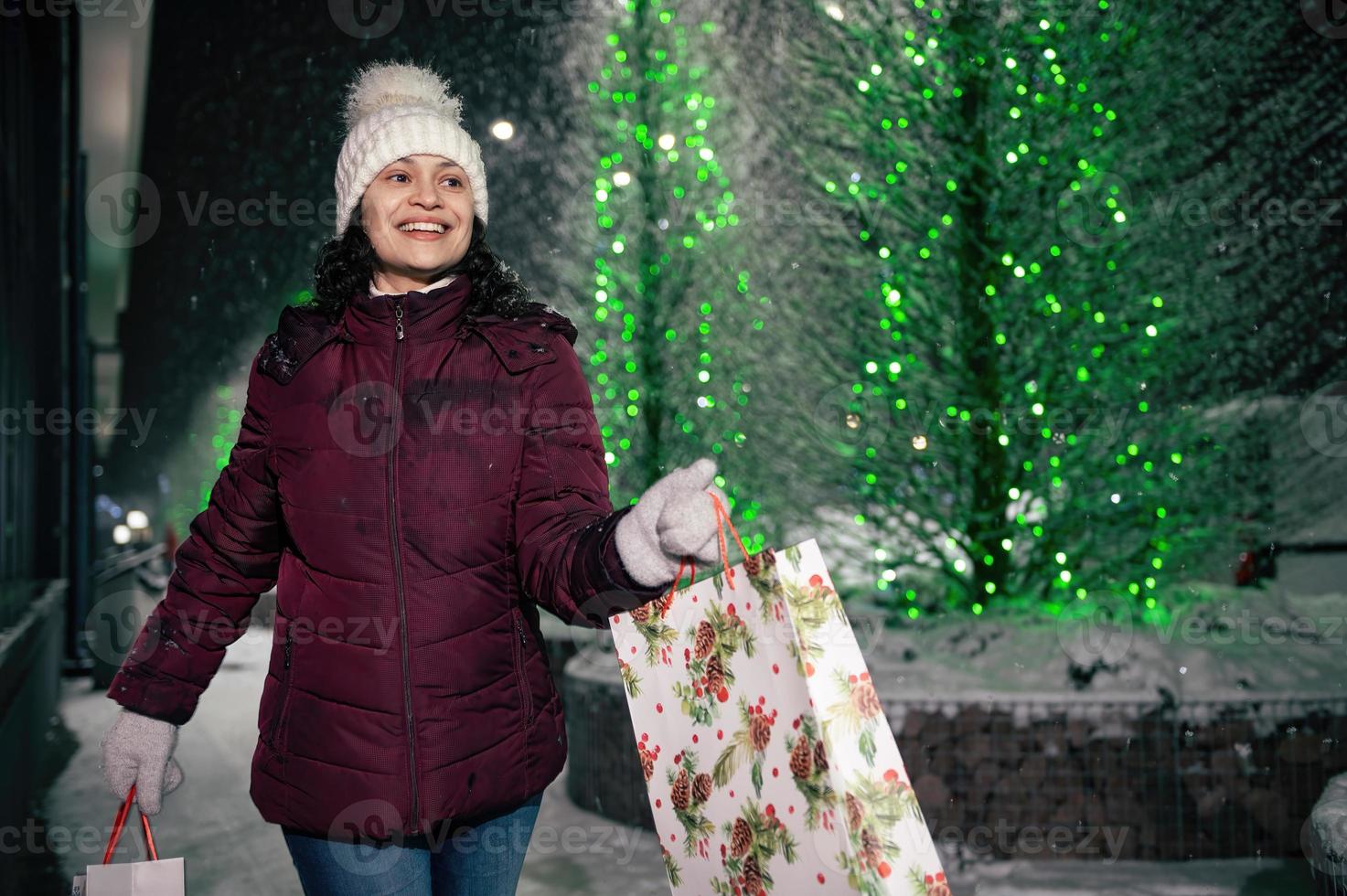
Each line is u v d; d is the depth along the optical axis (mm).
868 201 5914
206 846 4844
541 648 1940
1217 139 5902
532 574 1792
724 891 1647
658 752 1740
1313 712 4316
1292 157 5922
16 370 7938
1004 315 5699
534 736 1877
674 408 6785
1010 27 5734
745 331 6469
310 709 1816
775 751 1523
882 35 5922
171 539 18188
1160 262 5711
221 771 6348
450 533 1817
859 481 5961
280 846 4809
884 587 5953
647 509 1577
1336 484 5898
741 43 6734
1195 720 4316
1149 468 5609
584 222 7215
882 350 5875
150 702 1966
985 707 4383
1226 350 5844
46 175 10180
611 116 7062
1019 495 5781
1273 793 4289
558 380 1918
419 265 1920
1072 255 5695
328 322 1934
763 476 6289
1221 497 5734
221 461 15781
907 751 4387
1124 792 4320
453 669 1805
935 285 5953
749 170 6754
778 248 6562
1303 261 5918
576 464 1879
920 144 5961
